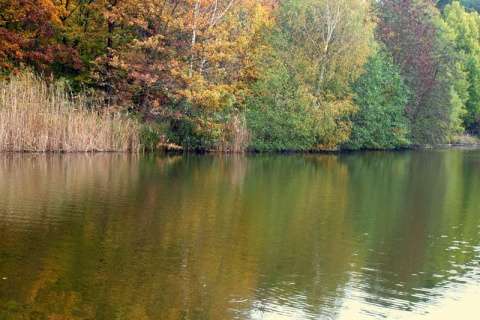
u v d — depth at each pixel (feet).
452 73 144.05
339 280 27.84
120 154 78.84
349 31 106.01
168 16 85.10
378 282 27.81
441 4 236.63
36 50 92.07
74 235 33.30
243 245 33.14
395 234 37.63
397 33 134.82
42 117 72.74
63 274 26.71
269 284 26.84
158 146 86.63
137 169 63.10
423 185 62.80
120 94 87.25
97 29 96.63
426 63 132.46
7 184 48.70
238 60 98.99
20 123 71.00
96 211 39.75
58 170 58.34
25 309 22.71
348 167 81.00
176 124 89.76
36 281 25.70
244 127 94.22
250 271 28.53
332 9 106.32
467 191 58.70
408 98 131.64
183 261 29.45
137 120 85.51
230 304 24.16
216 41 88.74
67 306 23.17
